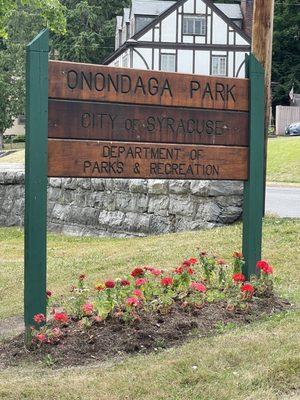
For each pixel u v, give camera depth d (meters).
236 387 4.77
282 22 55.69
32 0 17.20
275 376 4.89
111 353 5.53
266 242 10.41
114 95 6.27
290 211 15.05
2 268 10.98
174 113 6.60
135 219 13.52
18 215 16.33
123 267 9.95
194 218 12.52
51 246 13.02
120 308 6.02
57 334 5.66
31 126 5.81
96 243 12.96
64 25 17.44
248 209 7.10
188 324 5.95
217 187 12.34
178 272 6.44
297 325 5.99
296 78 55.47
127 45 45.34
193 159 6.72
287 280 8.33
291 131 43.28
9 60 54.97
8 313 8.02
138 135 6.41
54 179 15.37
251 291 6.47
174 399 4.66
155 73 6.48
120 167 6.32
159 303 6.14
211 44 45.62
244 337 5.68
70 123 6.07
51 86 5.95
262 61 12.58
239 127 6.98
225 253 10.04
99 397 4.70
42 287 5.89
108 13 62.06
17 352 5.64
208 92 6.77
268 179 26.36
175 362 5.20
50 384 4.91
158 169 6.53
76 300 6.40
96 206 14.35
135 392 4.77
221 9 49.78
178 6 45.19
